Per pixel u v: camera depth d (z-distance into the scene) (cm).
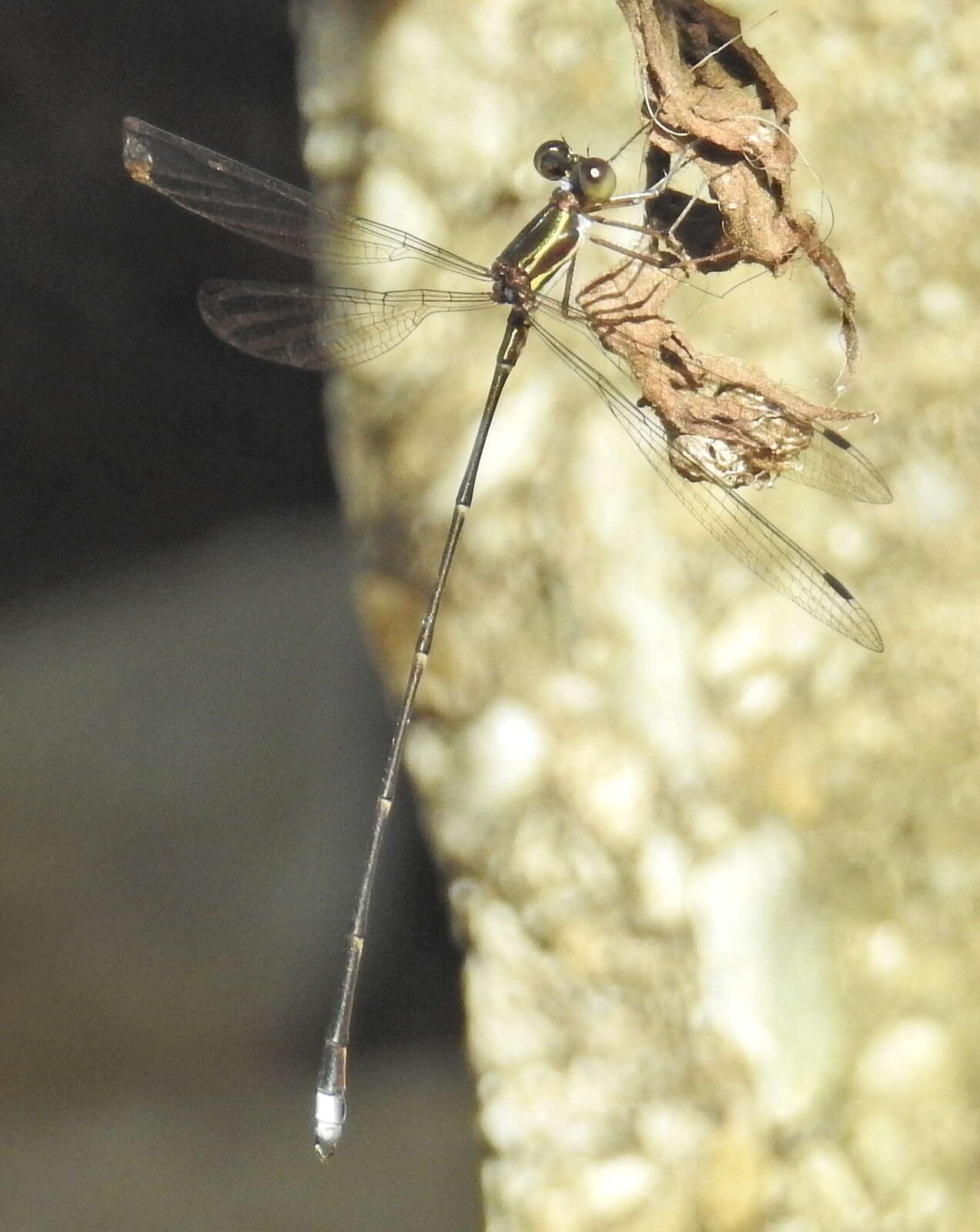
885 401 80
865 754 79
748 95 76
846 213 80
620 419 79
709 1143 79
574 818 79
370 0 81
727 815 79
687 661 79
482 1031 80
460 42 81
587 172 79
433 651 80
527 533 80
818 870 79
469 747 80
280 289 79
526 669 80
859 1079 79
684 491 78
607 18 80
